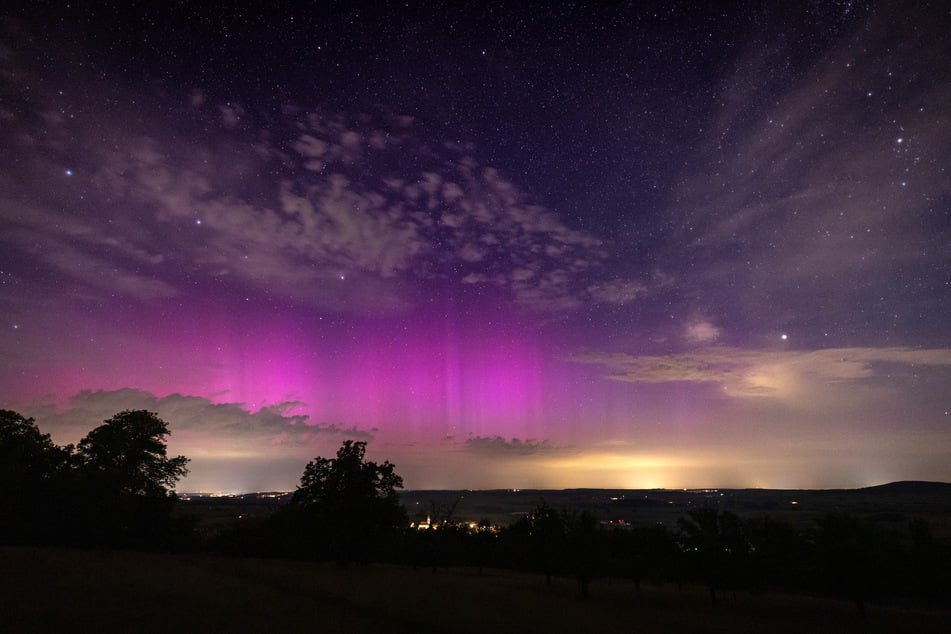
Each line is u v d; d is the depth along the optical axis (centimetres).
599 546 4003
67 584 2442
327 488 5216
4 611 1794
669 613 3262
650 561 4434
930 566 4125
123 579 2756
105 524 5366
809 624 3084
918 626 3086
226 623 1866
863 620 3269
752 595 4047
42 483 5353
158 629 1702
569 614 2858
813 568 3900
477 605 2823
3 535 5038
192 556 5000
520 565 5728
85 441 6094
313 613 2202
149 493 6128
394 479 5406
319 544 5484
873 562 3441
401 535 6231
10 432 5809
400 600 2753
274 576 3494
